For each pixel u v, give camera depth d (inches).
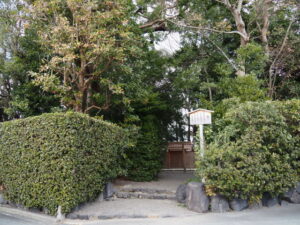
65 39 285.7
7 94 358.6
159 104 412.5
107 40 287.6
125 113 367.2
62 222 221.0
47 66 288.0
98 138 268.1
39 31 299.9
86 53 284.5
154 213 233.5
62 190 224.2
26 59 356.8
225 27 407.5
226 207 239.6
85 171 245.0
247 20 443.8
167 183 355.9
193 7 419.8
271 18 427.8
